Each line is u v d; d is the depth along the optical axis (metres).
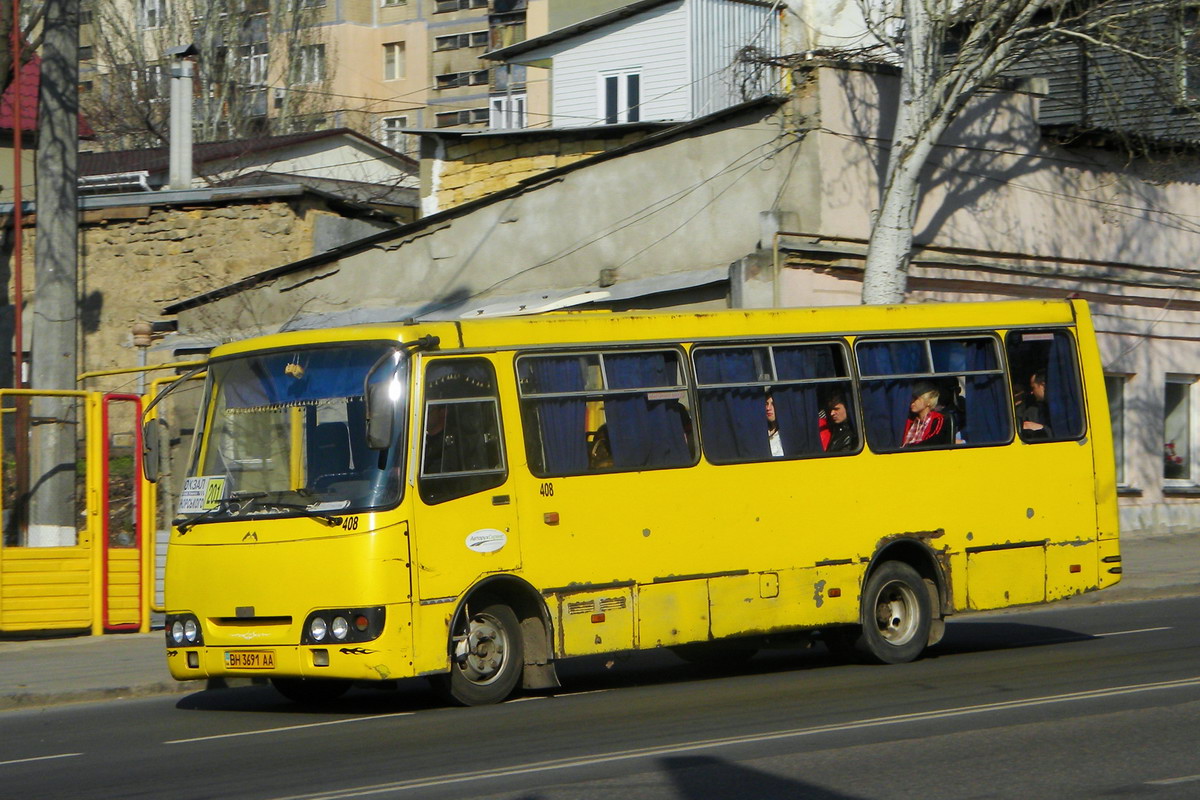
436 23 74.38
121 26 57.09
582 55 37.34
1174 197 27.33
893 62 24.70
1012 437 14.92
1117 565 15.46
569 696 12.46
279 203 27.66
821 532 13.63
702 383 13.20
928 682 12.56
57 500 17.91
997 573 14.66
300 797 8.22
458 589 11.47
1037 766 8.66
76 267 18.41
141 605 17.03
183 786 8.78
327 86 62.19
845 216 22.30
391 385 11.43
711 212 22.88
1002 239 24.42
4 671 14.34
